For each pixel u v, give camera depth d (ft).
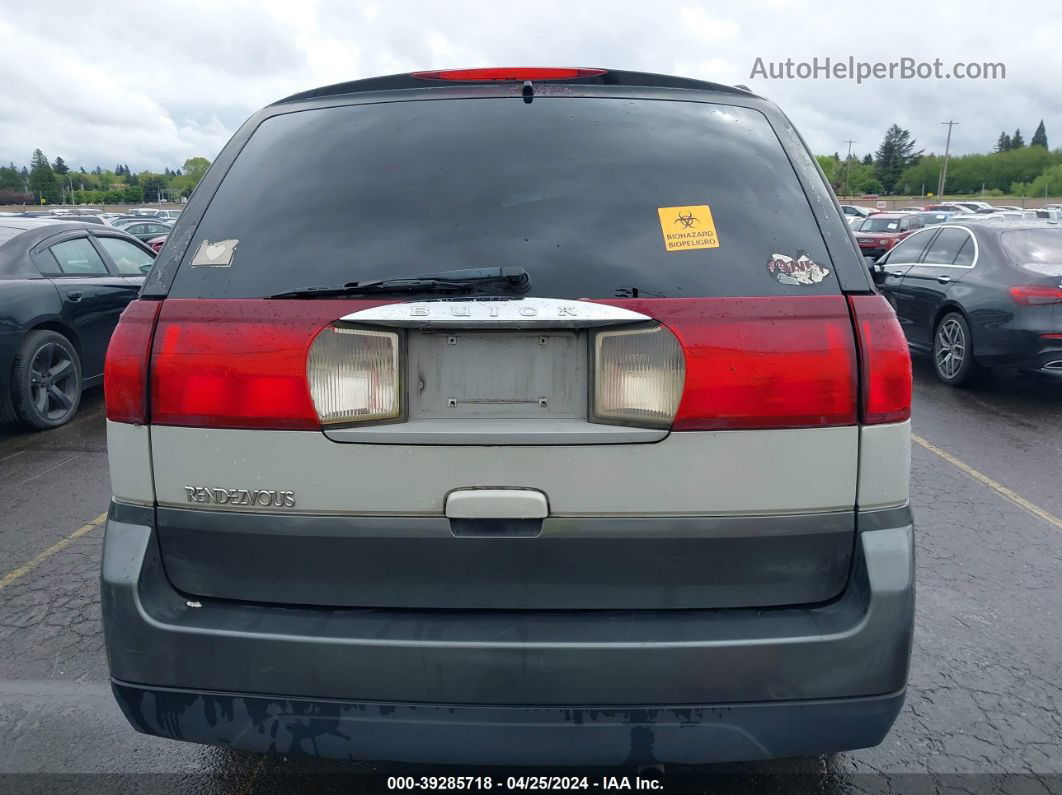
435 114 7.12
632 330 5.91
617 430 5.88
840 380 5.94
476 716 5.87
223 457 6.07
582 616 5.99
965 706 9.14
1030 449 18.76
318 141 7.02
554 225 6.27
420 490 5.93
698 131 6.95
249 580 6.15
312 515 6.02
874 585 5.89
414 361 6.04
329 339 5.94
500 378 6.03
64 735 8.73
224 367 6.03
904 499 6.14
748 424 5.88
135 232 80.43
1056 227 24.77
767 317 5.94
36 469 17.20
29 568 12.60
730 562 5.96
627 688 5.80
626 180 6.51
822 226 6.38
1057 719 8.91
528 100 7.18
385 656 5.82
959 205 173.88
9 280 19.34
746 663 5.79
